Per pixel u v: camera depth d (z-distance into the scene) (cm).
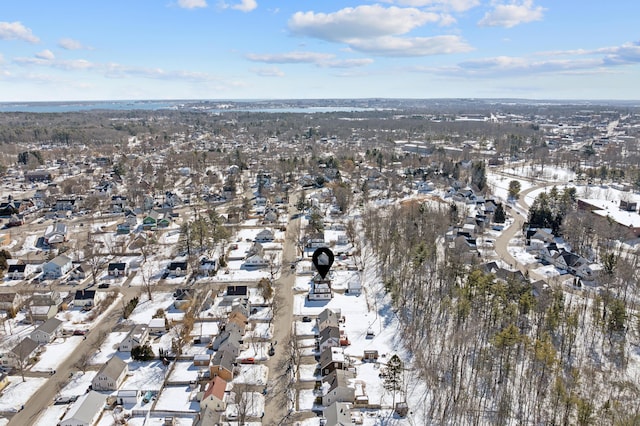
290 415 6488
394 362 7100
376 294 10306
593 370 7256
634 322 8556
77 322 9156
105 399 6688
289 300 10044
